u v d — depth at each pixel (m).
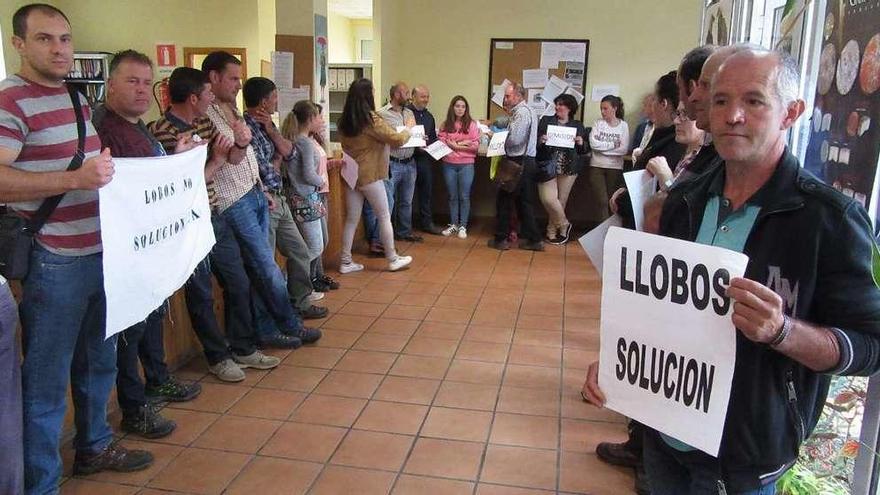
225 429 2.77
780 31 2.49
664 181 1.84
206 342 3.19
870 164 1.45
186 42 8.27
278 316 3.54
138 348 2.88
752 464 1.21
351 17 14.53
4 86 1.88
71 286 2.06
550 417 2.91
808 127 2.05
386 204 5.12
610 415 2.94
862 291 1.08
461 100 6.39
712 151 1.66
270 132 3.68
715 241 1.24
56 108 1.95
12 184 1.79
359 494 2.33
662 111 2.37
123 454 2.45
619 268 1.32
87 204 2.06
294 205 4.09
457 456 2.59
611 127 6.39
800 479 1.90
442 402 3.04
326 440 2.69
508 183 5.86
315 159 4.08
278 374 3.31
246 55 8.17
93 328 2.27
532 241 6.06
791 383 1.18
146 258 2.16
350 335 3.86
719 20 3.27
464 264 5.54
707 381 1.19
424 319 4.16
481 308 4.39
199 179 2.53
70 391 2.60
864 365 1.07
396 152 6.01
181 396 2.99
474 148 6.38
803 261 1.12
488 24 6.97
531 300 4.58
